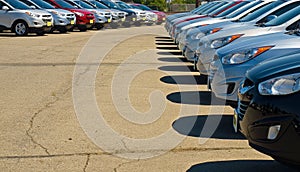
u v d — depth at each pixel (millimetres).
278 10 9500
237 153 5316
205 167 4883
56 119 6574
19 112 6922
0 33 21750
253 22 9492
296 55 4609
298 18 8016
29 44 16969
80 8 25484
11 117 6641
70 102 7629
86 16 24375
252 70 4652
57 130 6059
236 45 6969
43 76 10086
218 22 11367
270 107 4078
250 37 7617
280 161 4082
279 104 4020
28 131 5992
